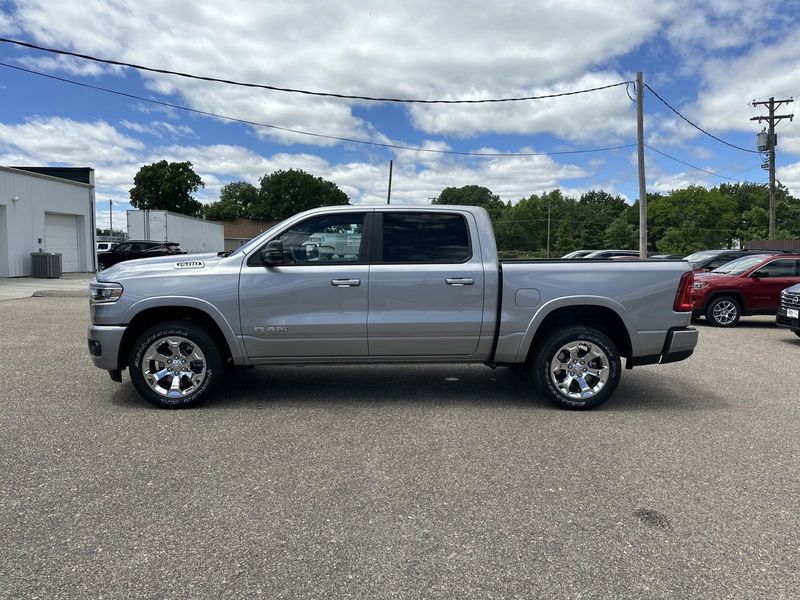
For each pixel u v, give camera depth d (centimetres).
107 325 520
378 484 370
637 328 542
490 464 406
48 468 388
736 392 621
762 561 284
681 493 361
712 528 317
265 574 270
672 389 634
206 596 252
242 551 289
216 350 530
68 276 2352
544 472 392
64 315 1180
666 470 398
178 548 291
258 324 527
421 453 426
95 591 255
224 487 362
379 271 530
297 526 315
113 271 536
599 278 539
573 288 538
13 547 289
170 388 531
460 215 550
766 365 775
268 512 330
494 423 500
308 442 447
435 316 534
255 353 534
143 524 314
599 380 543
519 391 614
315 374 691
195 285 521
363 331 532
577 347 541
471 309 537
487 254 543
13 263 2170
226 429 475
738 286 1188
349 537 304
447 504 343
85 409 526
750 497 356
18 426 475
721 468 402
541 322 545
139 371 523
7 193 2125
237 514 327
